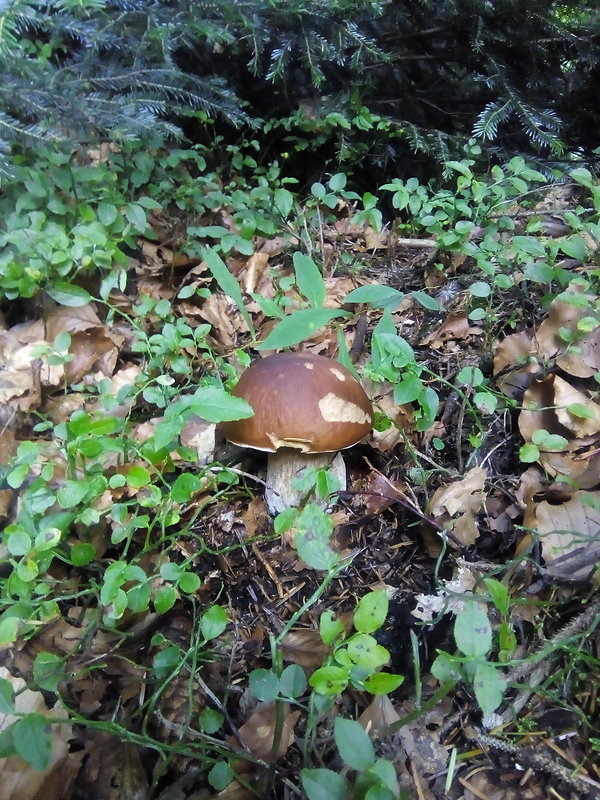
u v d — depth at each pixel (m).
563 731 0.38
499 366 0.61
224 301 0.80
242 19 0.73
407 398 0.49
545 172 0.84
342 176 0.74
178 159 0.83
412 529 0.54
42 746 0.29
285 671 0.35
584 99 0.89
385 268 0.86
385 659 0.31
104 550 0.53
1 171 0.58
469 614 0.30
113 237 0.76
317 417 0.50
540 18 0.78
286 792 0.38
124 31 0.69
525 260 0.64
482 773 0.38
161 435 0.41
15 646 0.46
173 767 0.40
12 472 0.44
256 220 0.82
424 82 0.93
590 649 0.40
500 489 0.53
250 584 0.52
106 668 0.46
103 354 0.68
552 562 0.43
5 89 0.58
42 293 0.69
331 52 0.79
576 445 0.52
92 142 0.68
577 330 0.56
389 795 0.27
